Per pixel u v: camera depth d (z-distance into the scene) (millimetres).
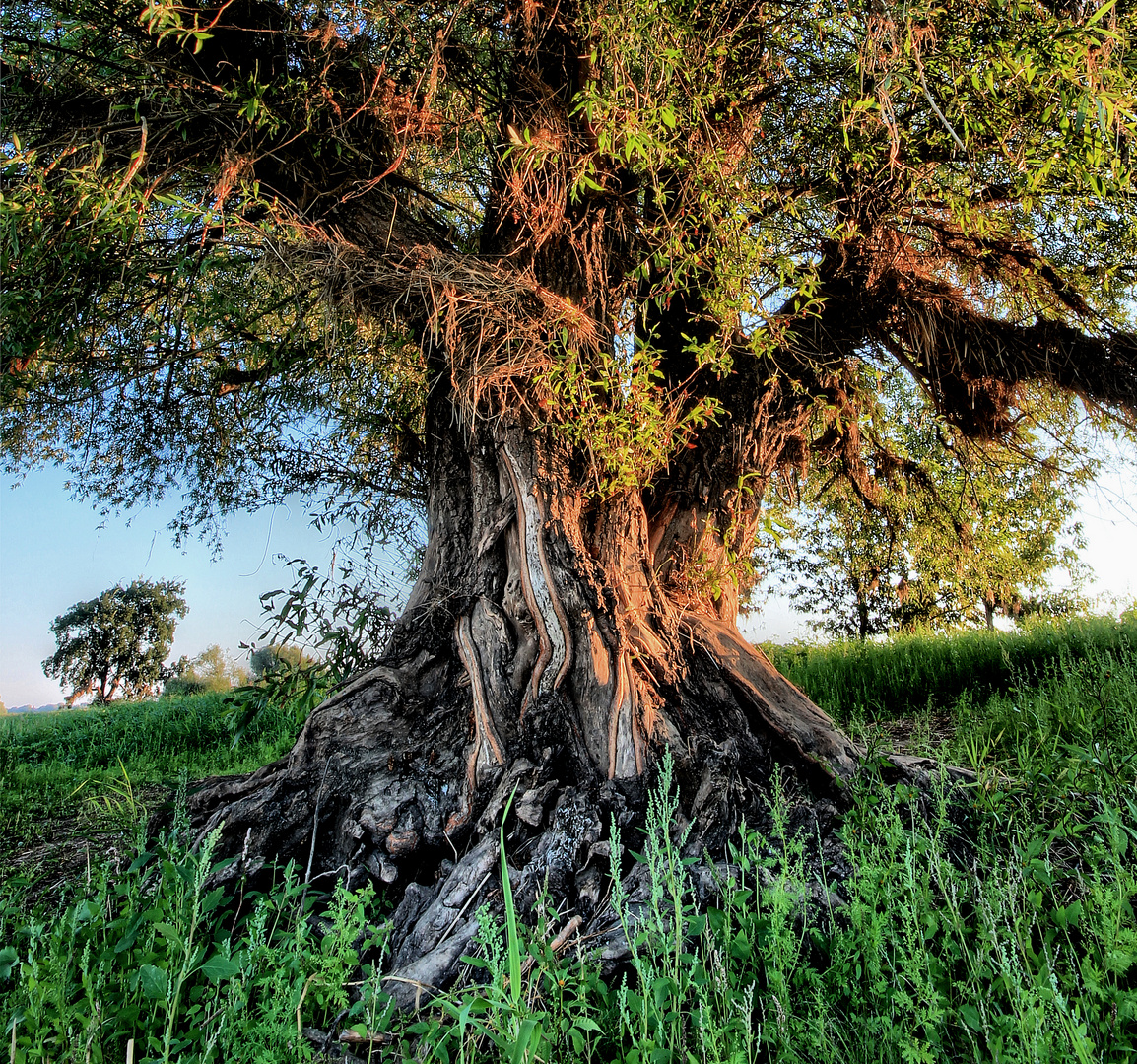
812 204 5379
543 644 3871
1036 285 5754
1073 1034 1709
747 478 4977
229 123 4223
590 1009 2344
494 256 4738
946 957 2363
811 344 5156
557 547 4133
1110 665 6145
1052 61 3740
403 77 4668
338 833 3562
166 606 39688
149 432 6789
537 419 4324
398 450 6234
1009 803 3512
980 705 7023
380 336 4711
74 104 4402
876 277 5391
